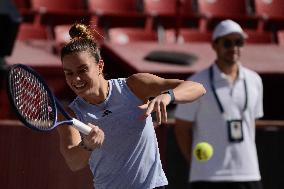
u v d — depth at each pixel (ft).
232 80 63.87
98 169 42.50
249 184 63.00
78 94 39.99
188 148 64.39
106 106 40.88
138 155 41.65
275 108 97.86
